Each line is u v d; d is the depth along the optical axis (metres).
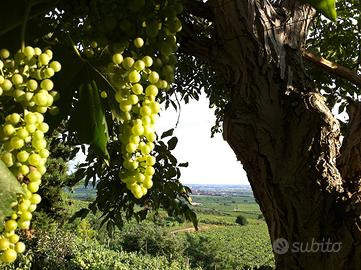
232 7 2.64
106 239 25.64
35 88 1.28
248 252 39.38
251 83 2.64
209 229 56.25
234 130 2.63
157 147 4.39
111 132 2.57
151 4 1.66
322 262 2.49
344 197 2.49
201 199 135.50
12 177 1.08
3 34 1.43
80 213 5.03
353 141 2.57
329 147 2.53
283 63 2.67
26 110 1.25
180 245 27.42
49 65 1.33
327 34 4.80
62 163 15.89
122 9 1.67
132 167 1.48
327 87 4.97
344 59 4.93
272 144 2.58
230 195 167.62
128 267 18.70
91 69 1.75
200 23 3.28
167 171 4.45
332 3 1.49
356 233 2.40
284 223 2.58
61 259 15.59
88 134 1.79
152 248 26.27
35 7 1.55
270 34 2.67
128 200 4.86
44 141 1.24
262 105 2.61
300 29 2.82
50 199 15.93
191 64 5.12
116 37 1.70
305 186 2.52
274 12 2.75
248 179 2.80
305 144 2.52
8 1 1.44
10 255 1.10
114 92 1.71
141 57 1.66
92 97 1.77
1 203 1.06
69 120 1.81
